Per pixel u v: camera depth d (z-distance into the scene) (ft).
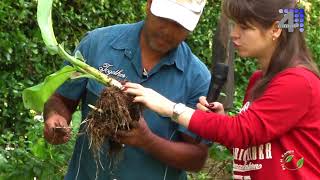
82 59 7.76
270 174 7.50
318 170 7.41
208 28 24.70
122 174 8.39
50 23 7.82
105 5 20.13
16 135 17.40
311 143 7.38
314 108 7.29
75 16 19.24
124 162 8.38
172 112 7.46
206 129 7.36
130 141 7.73
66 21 18.94
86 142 8.57
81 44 8.73
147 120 8.37
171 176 8.66
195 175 12.93
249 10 7.25
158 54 8.38
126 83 7.66
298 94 7.18
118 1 20.67
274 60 7.44
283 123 7.26
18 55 17.65
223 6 7.54
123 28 8.63
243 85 26.00
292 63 7.35
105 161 8.38
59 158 10.61
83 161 8.62
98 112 7.62
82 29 19.74
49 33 7.75
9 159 10.75
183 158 8.21
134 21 21.49
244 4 7.28
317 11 29.09
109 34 8.60
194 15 7.90
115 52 8.45
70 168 8.80
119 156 8.12
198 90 8.56
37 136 11.68
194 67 8.61
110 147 8.04
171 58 8.41
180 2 7.85
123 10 20.86
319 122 7.37
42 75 18.38
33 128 11.94
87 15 19.71
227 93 14.40
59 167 10.66
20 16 17.22
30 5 17.70
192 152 8.30
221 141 7.38
